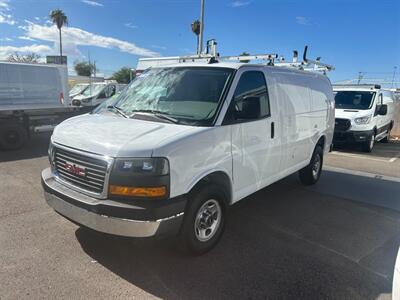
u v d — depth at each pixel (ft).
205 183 12.06
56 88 37.81
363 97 39.58
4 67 33.60
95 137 11.18
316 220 16.56
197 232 12.07
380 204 19.21
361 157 34.40
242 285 10.87
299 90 18.53
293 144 18.08
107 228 10.39
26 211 16.19
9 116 33.86
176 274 11.31
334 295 10.55
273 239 14.24
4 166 25.49
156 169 10.19
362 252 13.41
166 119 12.53
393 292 8.18
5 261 11.75
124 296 10.14
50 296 9.98
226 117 12.71
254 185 15.02
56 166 12.29
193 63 15.30
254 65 14.90
